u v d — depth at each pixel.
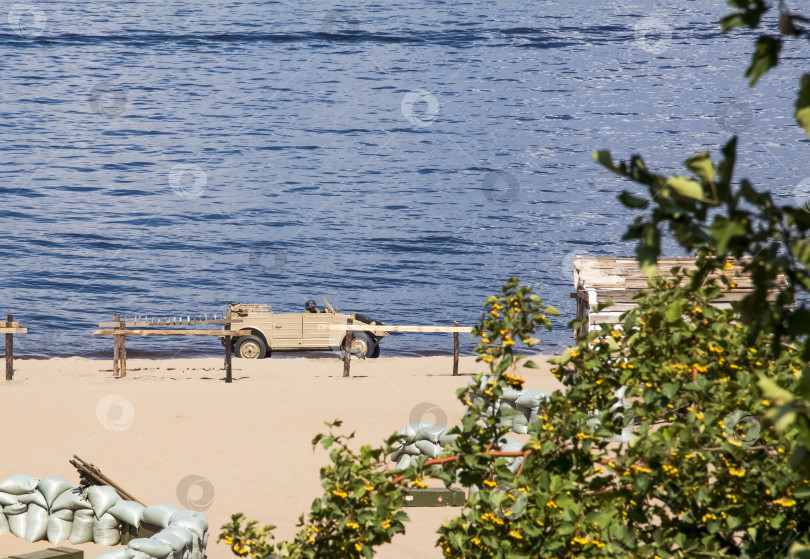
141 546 33.31
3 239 137.00
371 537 18.34
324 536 18.69
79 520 40.16
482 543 17.44
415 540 38.97
